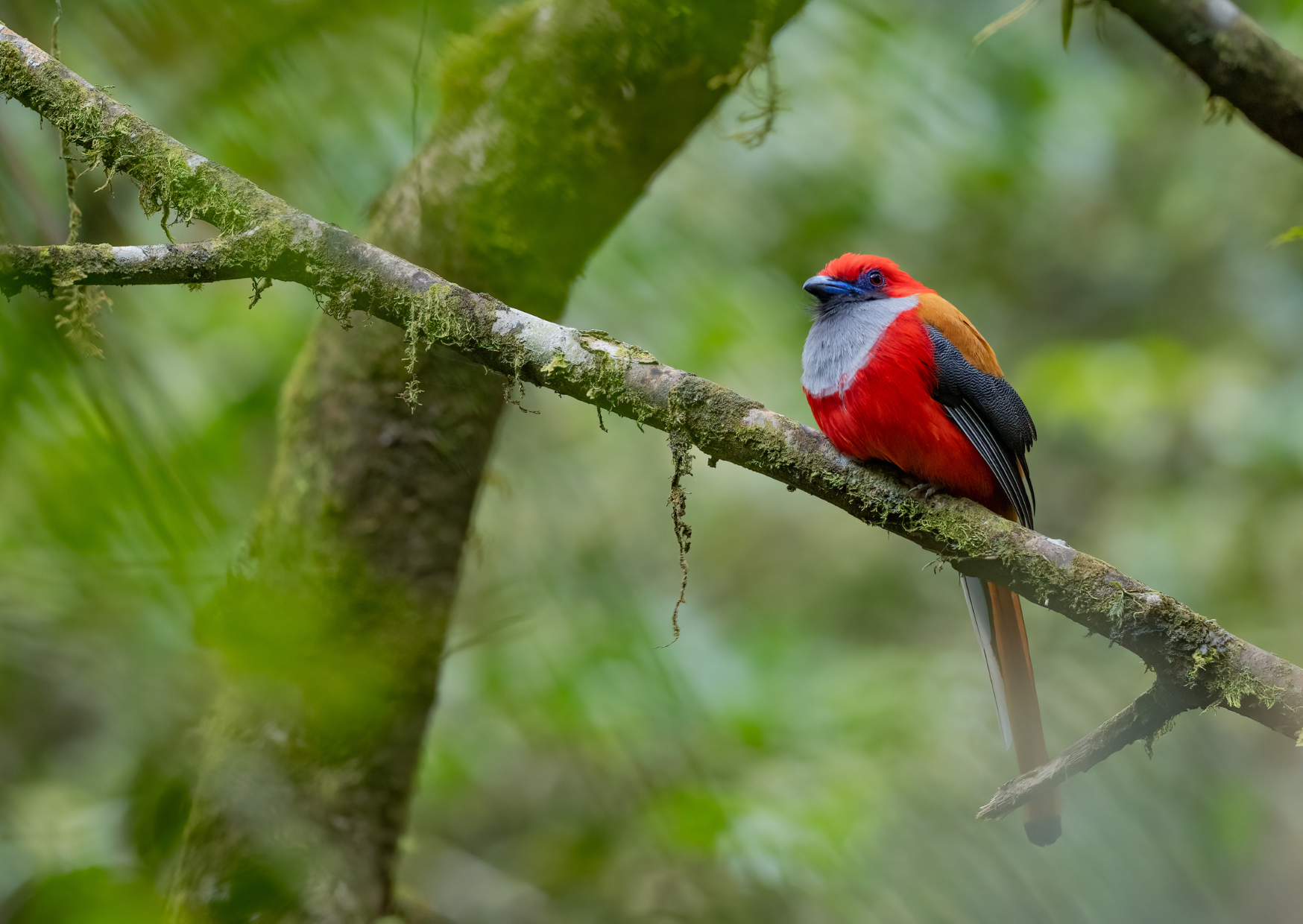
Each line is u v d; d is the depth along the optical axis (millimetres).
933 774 10781
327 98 6109
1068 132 13211
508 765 11883
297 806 6973
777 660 11961
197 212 5758
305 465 7285
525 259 7109
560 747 10164
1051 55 12734
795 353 10891
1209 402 13625
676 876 10242
